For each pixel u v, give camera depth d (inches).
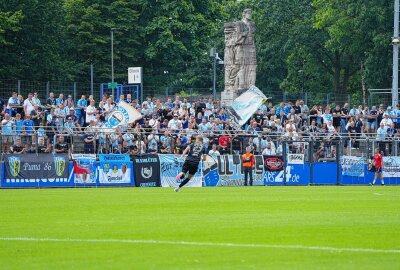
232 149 2405.3
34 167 2146.9
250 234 933.2
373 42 3826.3
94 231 968.9
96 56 3814.0
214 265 719.1
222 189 2018.9
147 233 946.1
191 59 4180.6
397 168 2561.5
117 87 2938.0
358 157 2529.5
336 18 4077.3
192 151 1793.8
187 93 3580.2
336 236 914.7
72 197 1616.6
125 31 3905.0
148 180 2269.9
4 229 995.9
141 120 2422.5
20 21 3393.2
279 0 4537.4
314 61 4525.1
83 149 2266.2
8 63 3358.8
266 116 2628.0
